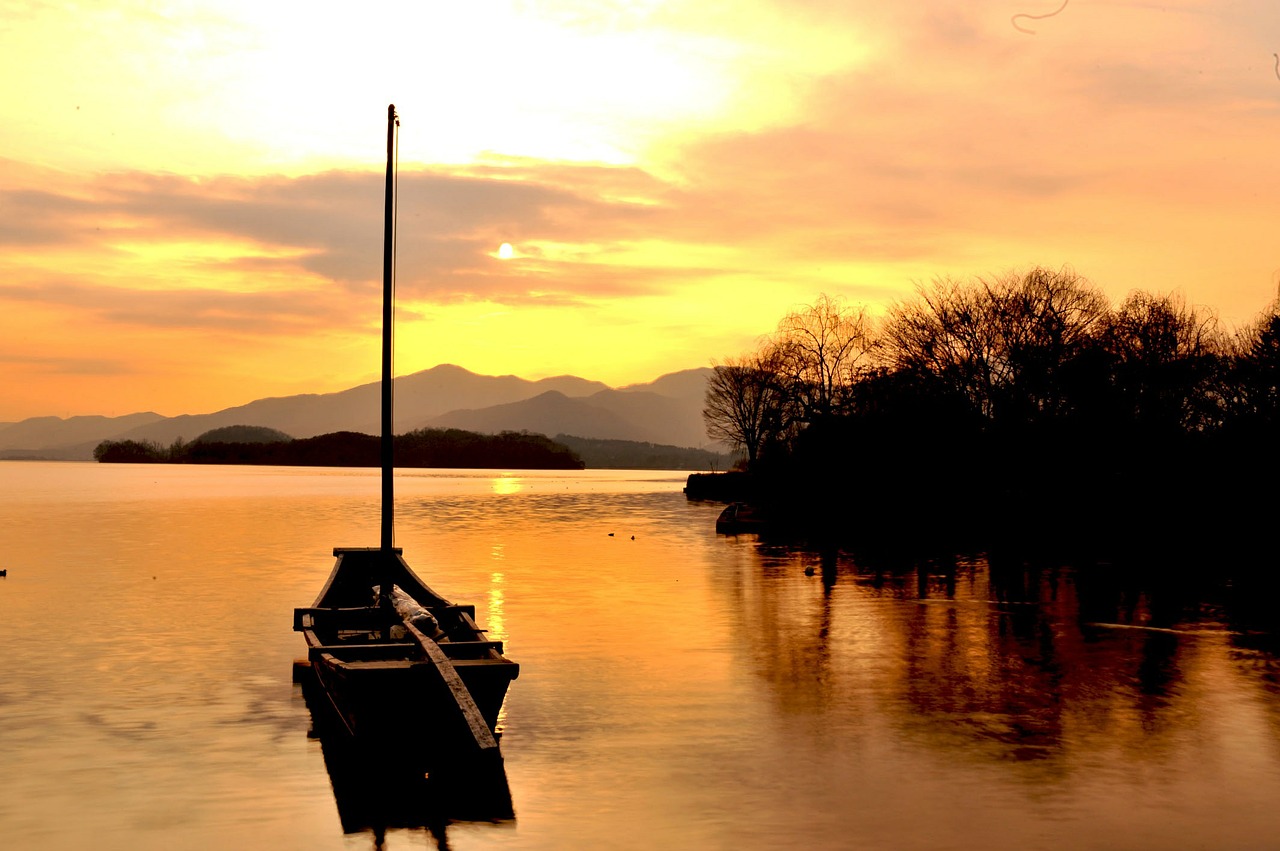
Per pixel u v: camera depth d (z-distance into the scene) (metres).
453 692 12.36
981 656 20.08
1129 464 55.75
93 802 11.54
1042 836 10.57
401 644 15.17
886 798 11.71
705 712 15.58
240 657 19.56
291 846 10.30
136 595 28.12
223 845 10.33
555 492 108.06
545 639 21.80
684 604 27.14
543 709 15.73
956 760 13.15
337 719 14.56
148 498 86.06
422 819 11.04
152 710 15.56
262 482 128.62
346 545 44.06
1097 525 54.47
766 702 16.22
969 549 43.88
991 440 58.78
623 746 13.75
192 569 34.53
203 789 11.98
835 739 14.09
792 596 28.77
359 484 124.31
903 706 15.98
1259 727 14.71
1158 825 10.88
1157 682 17.75
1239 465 50.84
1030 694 16.81
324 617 18.03
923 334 62.69
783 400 74.62
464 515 67.62
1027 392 57.78
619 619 24.52
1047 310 59.00
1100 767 12.84
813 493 64.25
